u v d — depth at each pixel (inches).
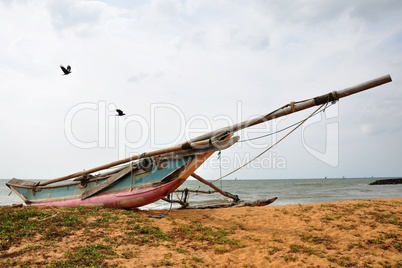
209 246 334.6
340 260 303.1
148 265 272.7
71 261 270.8
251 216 478.0
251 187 2527.1
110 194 544.1
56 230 352.8
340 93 359.3
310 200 1170.6
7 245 307.0
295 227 417.1
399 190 1892.2
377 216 463.5
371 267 289.0
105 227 375.6
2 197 1492.4
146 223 405.4
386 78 344.5
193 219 453.1
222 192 669.9
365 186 2598.4
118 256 287.7
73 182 629.3
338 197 1316.4
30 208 471.2
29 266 259.8
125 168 535.2
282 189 2129.7
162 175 494.9
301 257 309.4
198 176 601.3
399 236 375.9
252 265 288.7
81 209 468.4
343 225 420.8
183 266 274.7
